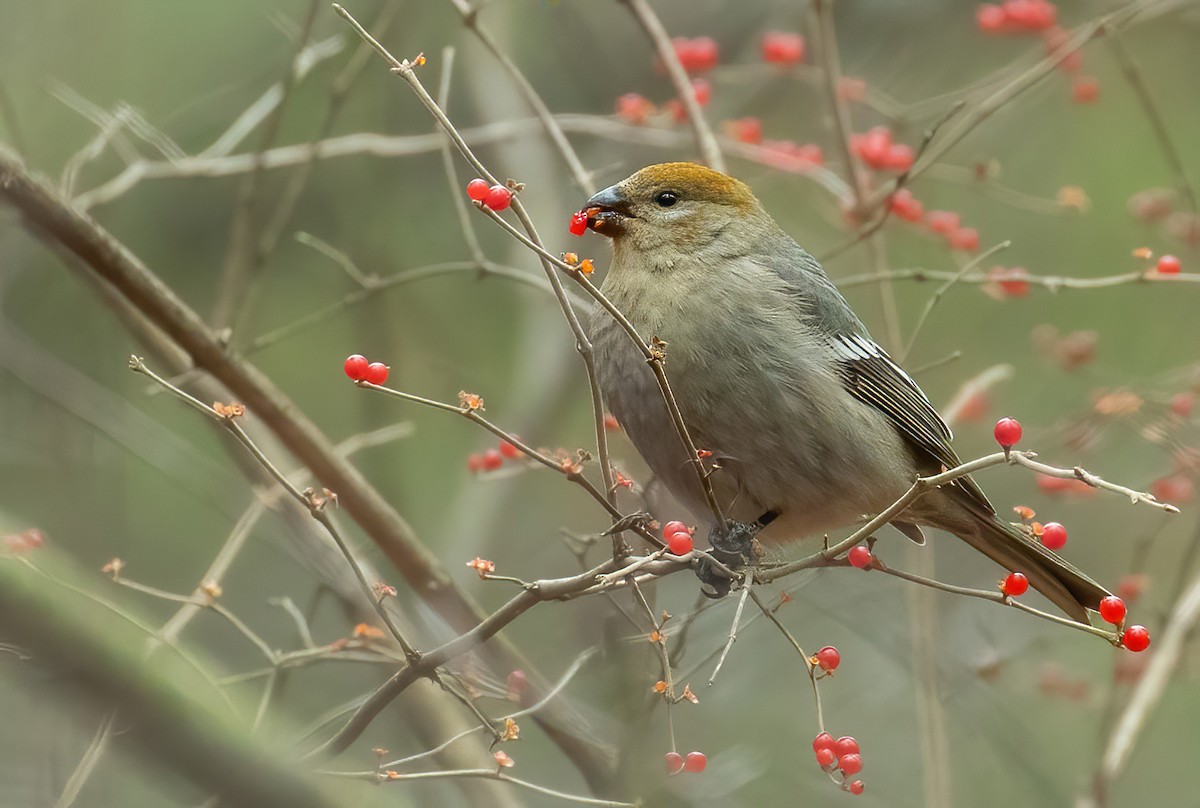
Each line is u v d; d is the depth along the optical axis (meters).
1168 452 9.98
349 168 12.41
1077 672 11.55
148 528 11.81
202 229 12.70
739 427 8.49
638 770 7.91
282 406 8.62
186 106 11.55
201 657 8.01
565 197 13.30
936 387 12.85
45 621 5.82
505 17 13.08
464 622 8.90
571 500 12.27
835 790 11.66
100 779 7.86
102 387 9.94
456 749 8.88
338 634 11.62
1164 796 11.84
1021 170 13.53
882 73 14.02
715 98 14.16
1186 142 13.39
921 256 13.12
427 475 12.62
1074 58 10.88
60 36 11.59
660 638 6.45
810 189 12.45
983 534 9.23
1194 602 9.59
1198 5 12.28
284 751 6.26
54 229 8.07
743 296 8.63
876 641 10.52
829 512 8.89
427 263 13.05
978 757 12.14
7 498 10.70
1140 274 8.82
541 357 12.53
